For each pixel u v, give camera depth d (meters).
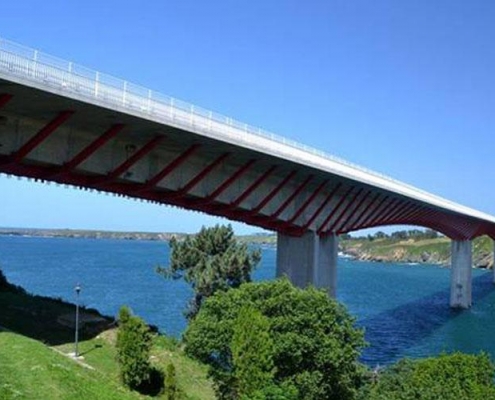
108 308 99.44
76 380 29.95
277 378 35.81
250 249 66.69
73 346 43.75
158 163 48.97
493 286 184.12
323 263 73.94
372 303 125.94
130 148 45.81
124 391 34.00
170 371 38.19
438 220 115.94
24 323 47.75
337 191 70.94
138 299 113.00
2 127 37.53
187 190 50.88
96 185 45.03
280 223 64.75
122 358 38.44
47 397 26.45
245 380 34.03
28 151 38.16
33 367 29.48
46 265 199.00
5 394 25.02
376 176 74.62
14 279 142.62
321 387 36.34
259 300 38.91
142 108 39.28
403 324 97.38
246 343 34.28
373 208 83.19
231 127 48.03
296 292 38.81
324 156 62.53
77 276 157.50
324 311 38.12
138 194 49.22
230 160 54.16
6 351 31.17
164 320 89.00
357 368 39.72
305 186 64.25
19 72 31.66
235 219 59.44
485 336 88.50
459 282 127.25
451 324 99.88
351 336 39.12
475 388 38.34
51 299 61.50
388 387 40.12
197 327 39.69
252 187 57.59
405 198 84.56
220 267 60.44
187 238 64.88
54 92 33.59
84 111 37.59
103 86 36.66
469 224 130.25
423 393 36.75
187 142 46.66
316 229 69.56
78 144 42.28
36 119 39.22
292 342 36.03
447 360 41.50
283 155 53.47
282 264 67.62
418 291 155.25
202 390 41.41
